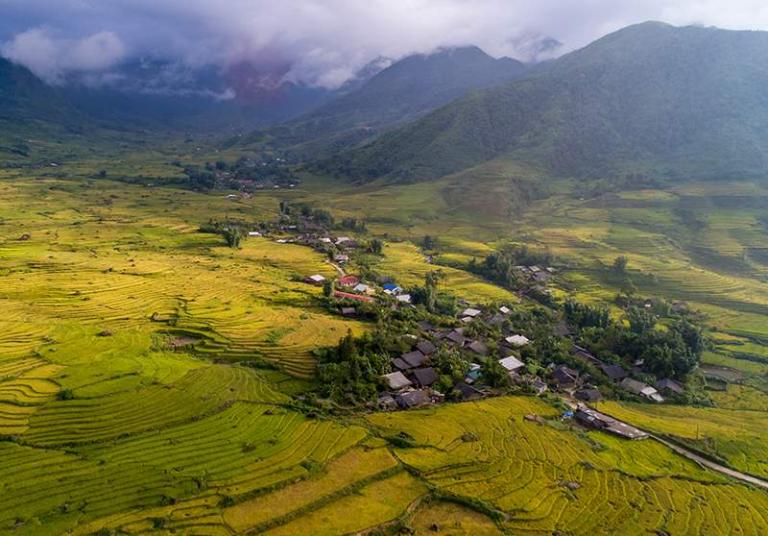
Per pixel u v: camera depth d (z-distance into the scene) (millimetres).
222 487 74938
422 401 110812
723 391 142000
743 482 91250
